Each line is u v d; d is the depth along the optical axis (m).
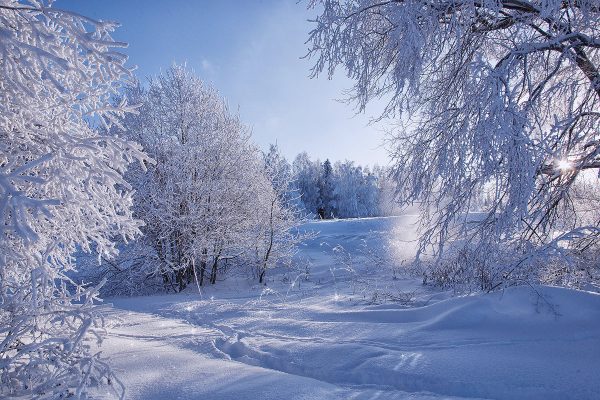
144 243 13.65
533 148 4.75
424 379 3.69
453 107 5.93
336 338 5.18
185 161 13.83
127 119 13.59
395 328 5.37
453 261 7.43
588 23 5.57
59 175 3.27
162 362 4.31
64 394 3.12
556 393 3.30
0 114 3.24
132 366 4.16
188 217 13.27
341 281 12.33
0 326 3.19
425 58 6.18
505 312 5.03
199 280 14.65
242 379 3.79
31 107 3.29
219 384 3.64
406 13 5.86
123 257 13.38
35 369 3.25
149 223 13.37
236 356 4.90
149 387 3.57
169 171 13.38
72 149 3.45
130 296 13.39
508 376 3.60
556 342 4.21
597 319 4.40
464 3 5.74
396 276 11.75
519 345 4.27
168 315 7.82
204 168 14.02
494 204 5.09
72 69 2.84
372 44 7.25
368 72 7.21
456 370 3.79
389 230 15.29
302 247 21.72
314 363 4.32
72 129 3.76
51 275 3.62
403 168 6.70
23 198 2.36
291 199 16.52
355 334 5.28
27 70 3.07
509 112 4.81
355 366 4.12
